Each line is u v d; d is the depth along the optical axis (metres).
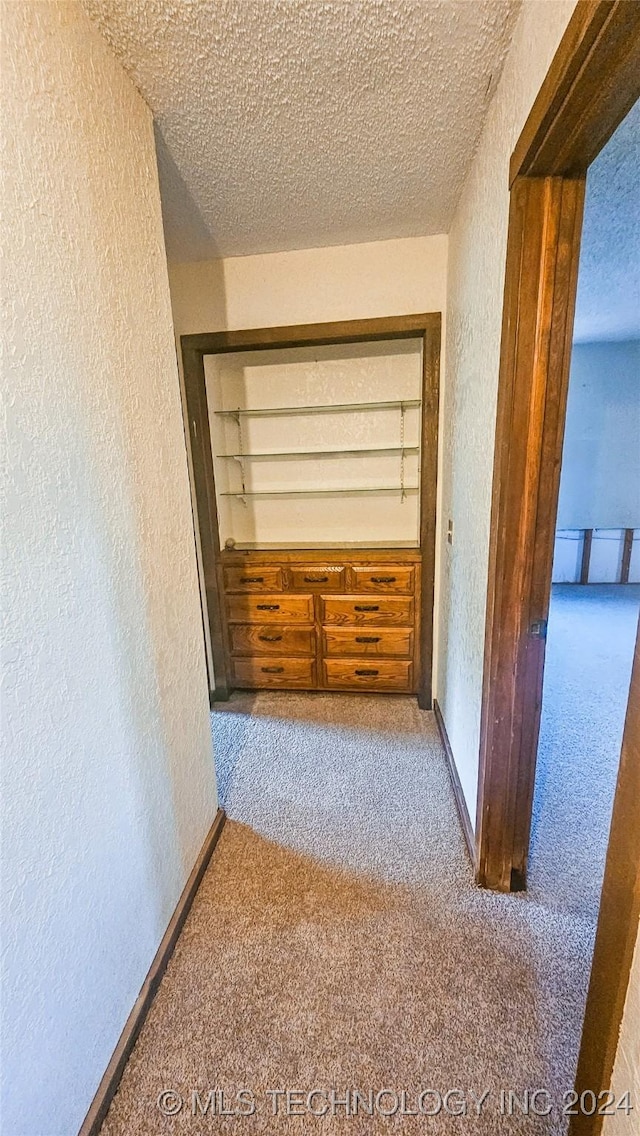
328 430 2.66
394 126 1.30
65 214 0.88
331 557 2.50
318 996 1.17
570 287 1.08
